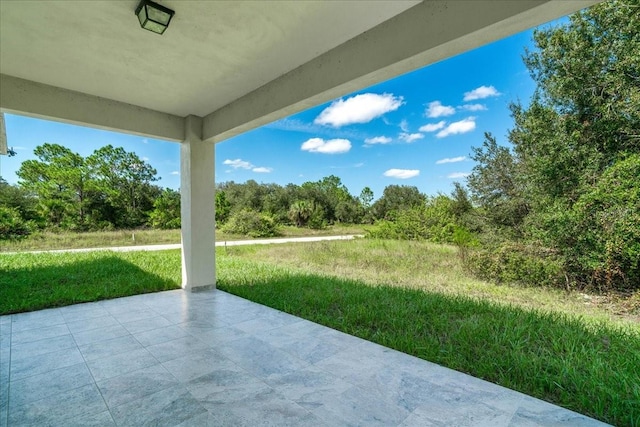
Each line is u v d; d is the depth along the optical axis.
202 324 3.05
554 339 2.55
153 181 18.98
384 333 2.78
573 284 4.77
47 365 2.17
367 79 2.35
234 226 14.80
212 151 4.50
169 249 10.16
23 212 13.17
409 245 8.75
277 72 2.96
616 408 1.60
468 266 5.88
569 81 5.45
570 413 1.63
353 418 1.58
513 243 5.72
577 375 1.94
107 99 3.64
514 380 1.98
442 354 2.36
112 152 17.08
